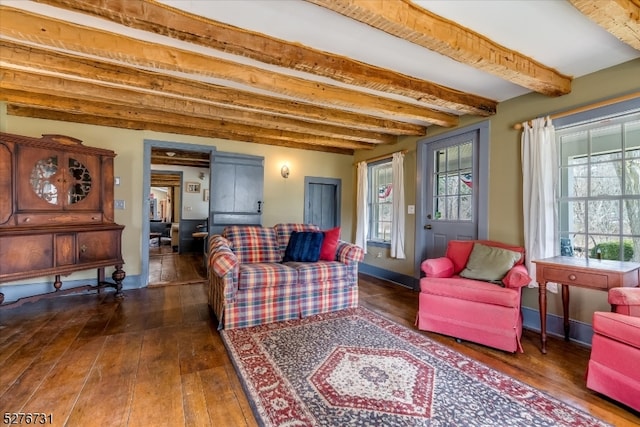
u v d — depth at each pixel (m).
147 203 4.32
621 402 1.67
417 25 1.73
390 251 4.84
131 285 4.20
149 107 3.29
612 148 2.55
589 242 2.70
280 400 1.71
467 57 2.03
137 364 2.11
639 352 1.61
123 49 2.11
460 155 3.81
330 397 1.75
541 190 2.78
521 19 1.84
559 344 2.52
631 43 1.88
